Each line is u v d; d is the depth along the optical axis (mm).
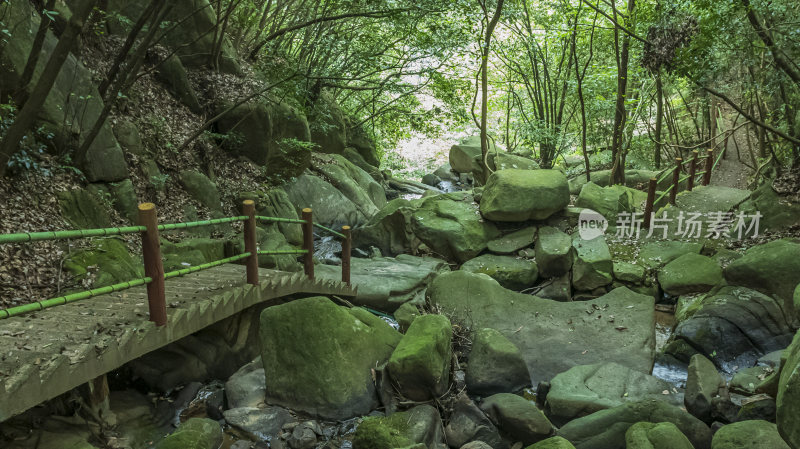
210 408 5285
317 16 13945
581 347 6578
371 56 13195
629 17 11875
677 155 17734
